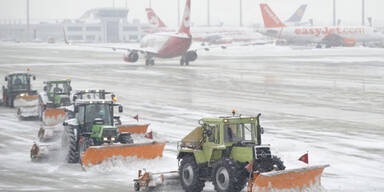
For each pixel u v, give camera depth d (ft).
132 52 556.51
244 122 119.24
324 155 164.76
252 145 116.88
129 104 285.23
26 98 263.49
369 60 611.47
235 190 114.42
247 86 368.27
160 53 547.90
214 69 508.94
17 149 175.94
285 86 367.04
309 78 419.95
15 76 283.18
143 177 123.65
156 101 296.51
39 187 127.65
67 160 154.81
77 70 510.17
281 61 619.67
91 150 141.38
